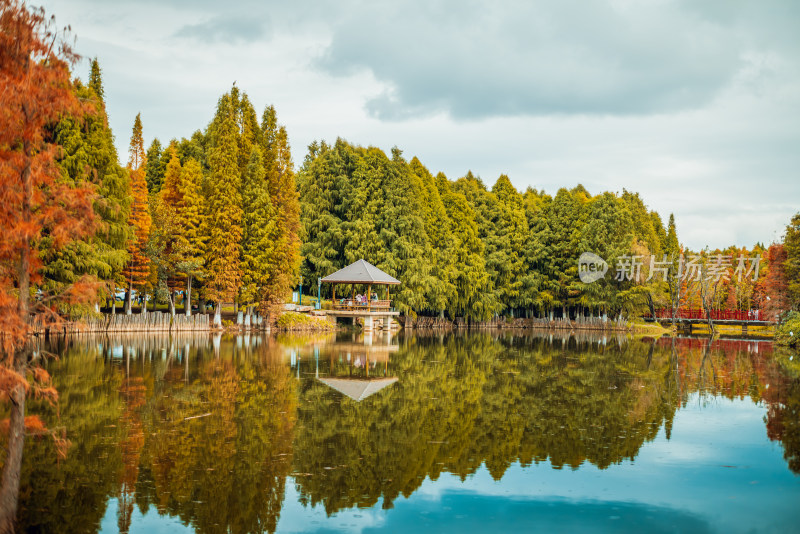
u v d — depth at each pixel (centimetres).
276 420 1588
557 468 1235
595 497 1073
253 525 931
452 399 1970
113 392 1925
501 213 7538
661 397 2053
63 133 3488
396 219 5972
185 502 1012
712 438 1484
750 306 8338
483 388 2208
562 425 1612
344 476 1162
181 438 1385
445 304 6306
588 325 6925
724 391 2184
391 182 6062
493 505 1028
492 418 1688
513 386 2266
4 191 818
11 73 842
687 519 975
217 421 1558
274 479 1133
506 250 7381
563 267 7275
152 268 4616
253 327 5006
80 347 3241
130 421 1540
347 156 6278
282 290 5038
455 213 6856
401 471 1201
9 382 827
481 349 3897
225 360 2820
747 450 1378
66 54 876
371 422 1600
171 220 4778
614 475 1194
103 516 949
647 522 963
